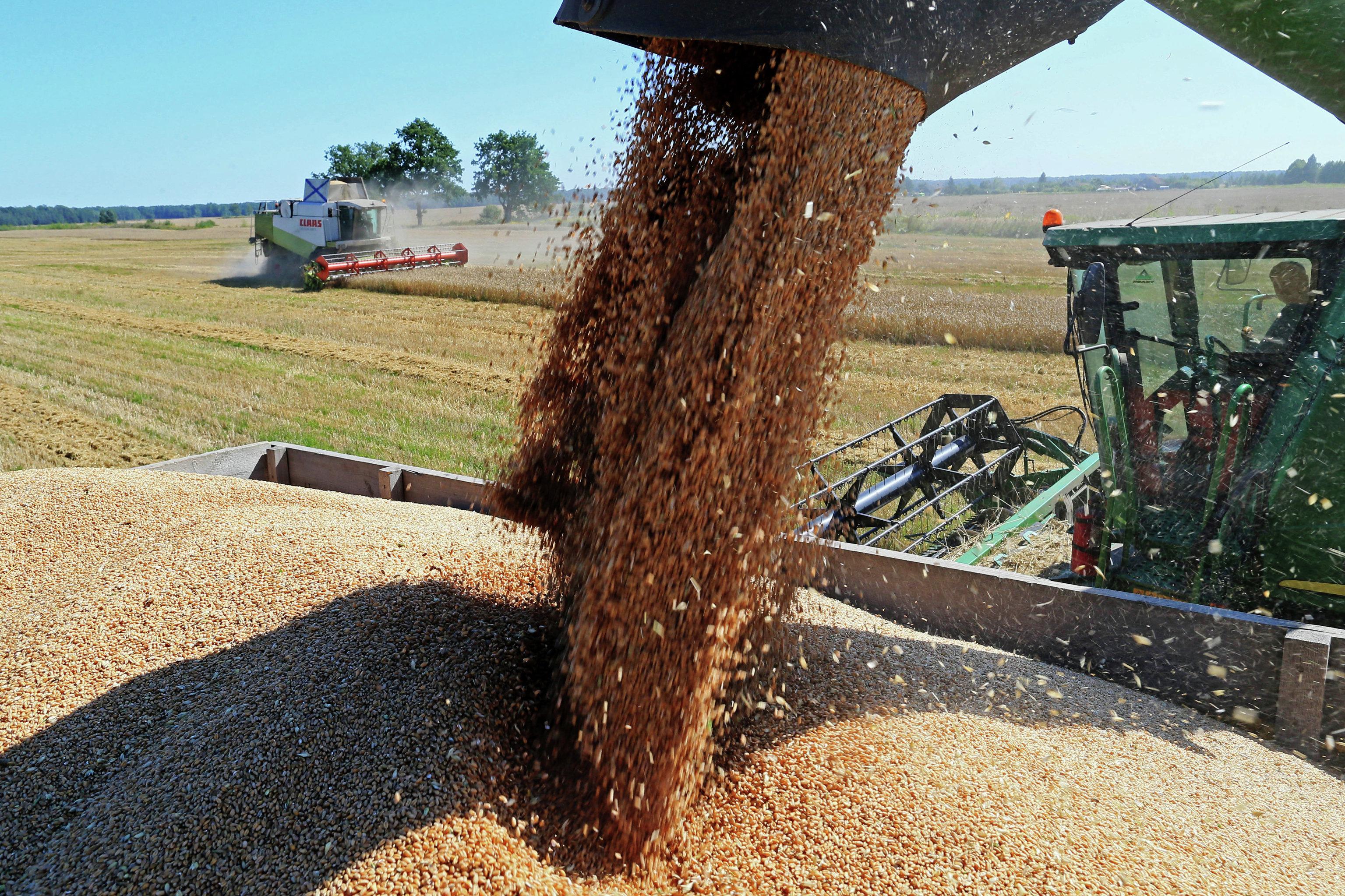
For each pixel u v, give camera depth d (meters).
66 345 16.59
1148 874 2.55
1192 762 3.20
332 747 2.80
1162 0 3.03
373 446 9.09
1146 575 4.26
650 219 3.26
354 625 3.42
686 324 2.85
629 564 2.76
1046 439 6.19
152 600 3.84
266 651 3.36
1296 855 2.76
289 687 3.08
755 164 2.99
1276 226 3.73
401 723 2.88
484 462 8.34
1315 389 3.70
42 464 8.59
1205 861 2.66
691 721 2.68
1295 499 3.80
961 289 23.97
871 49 2.45
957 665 3.73
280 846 2.51
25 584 4.25
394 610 3.53
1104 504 4.45
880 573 4.36
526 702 3.11
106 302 23.86
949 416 6.57
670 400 2.79
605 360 3.23
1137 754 3.21
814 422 2.92
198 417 10.64
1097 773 3.05
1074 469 5.77
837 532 4.80
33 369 13.97
